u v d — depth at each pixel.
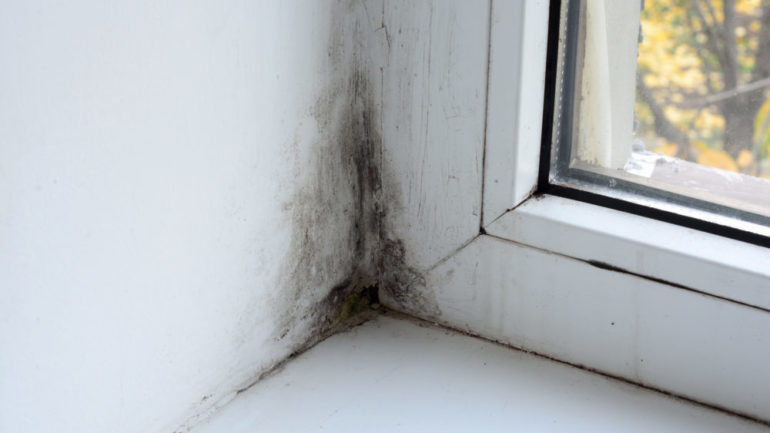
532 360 0.74
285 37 0.63
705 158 0.72
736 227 0.65
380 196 0.76
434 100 0.70
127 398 0.59
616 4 0.68
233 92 0.60
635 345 0.69
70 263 0.52
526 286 0.72
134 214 0.55
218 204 0.61
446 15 0.66
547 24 0.66
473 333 0.77
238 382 0.69
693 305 0.65
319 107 0.68
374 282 0.80
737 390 0.66
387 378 0.72
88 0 0.49
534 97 0.67
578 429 0.66
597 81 0.70
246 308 0.67
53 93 0.49
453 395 0.70
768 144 0.70
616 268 0.67
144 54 0.53
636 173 0.71
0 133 0.47
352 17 0.69
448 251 0.74
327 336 0.77
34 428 0.53
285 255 0.69
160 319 0.60
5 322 0.50
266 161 0.64
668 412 0.68
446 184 0.72
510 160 0.68
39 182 0.49
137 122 0.54
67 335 0.54
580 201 0.71
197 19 0.56
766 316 0.62
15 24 0.46
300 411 0.68
